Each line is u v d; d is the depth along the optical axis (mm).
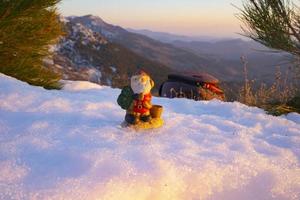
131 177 496
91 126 697
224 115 913
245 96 1190
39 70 1287
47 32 1260
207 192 512
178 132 698
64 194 447
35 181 477
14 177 487
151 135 667
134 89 691
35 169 511
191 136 687
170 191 493
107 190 464
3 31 1158
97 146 592
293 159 638
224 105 973
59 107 809
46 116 747
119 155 553
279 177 551
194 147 627
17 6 1149
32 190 454
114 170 507
